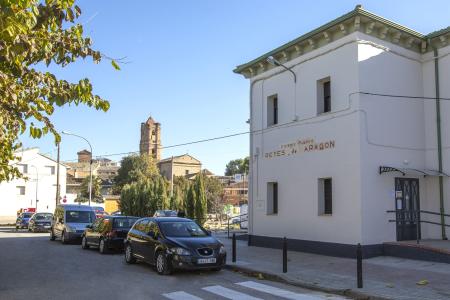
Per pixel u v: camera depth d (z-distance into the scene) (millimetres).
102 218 19594
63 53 5820
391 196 15445
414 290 9586
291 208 17625
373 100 15398
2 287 10703
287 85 18359
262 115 19734
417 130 16578
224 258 12781
